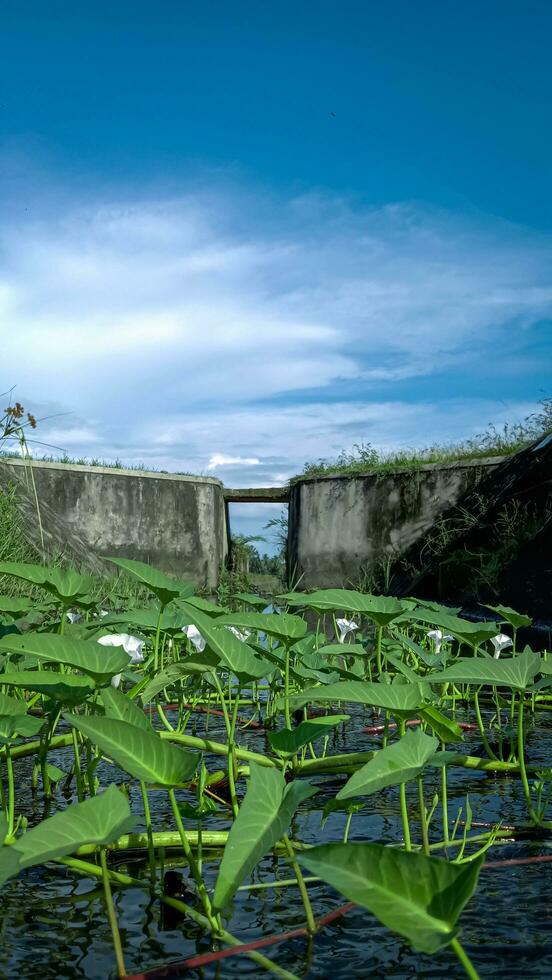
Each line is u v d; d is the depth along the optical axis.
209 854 1.99
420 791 1.95
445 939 0.89
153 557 15.91
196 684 3.08
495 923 1.57
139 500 15.76
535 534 8.80
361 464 15.44
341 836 2.10
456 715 4.12
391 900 0.95
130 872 1.86
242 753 2.77
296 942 1.48
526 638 6.37
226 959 1.39
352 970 1.36
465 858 1.94
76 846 1.20
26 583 6.38
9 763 2.07
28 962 1.38
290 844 1.92
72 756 3.07
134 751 1.51
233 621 2.34
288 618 2.45
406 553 13.04
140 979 1.32
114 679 2.40
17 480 10.47
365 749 3.27
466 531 10.46
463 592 9.85
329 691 1.84
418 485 13.20
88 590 2.55
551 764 2.94
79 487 14.78
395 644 4.12
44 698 2.38
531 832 2.16
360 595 2.63
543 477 9.36
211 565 17.03
